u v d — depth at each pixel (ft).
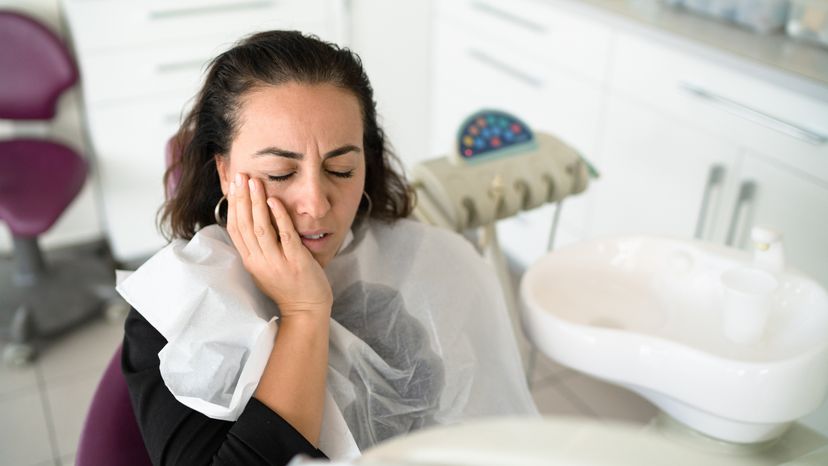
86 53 7.42
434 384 3.36
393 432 3.23
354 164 2.98
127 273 3.05
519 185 4.20
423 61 9.25
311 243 3.03
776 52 5.72
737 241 6.08
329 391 3.08
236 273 2.95
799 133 5.29
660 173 6.50
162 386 2.85
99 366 7.27
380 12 8.69
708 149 6.03
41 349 7.45
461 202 4.02
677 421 3.67
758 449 3.54
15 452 6.31
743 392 3.17
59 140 7.92
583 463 1.29
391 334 3.43
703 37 5.98
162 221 3.49
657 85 6.29
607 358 3.42
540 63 7.47
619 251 4.11
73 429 6.55
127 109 7.80
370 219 3.66
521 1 7.48
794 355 3.17
